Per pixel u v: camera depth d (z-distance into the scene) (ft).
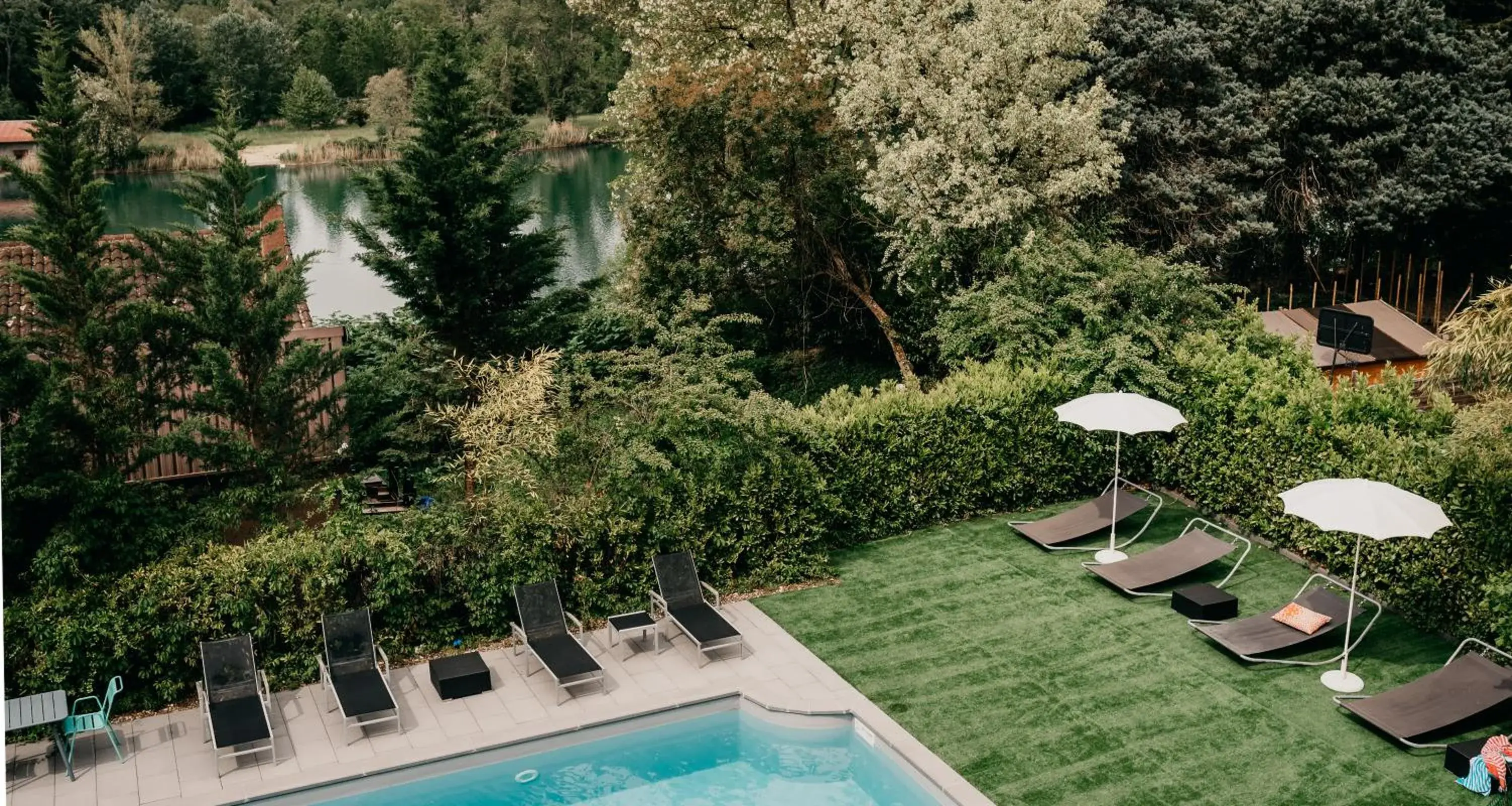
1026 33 64.28
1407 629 41.50
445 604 41.16
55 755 34.65
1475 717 34.45
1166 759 33.27
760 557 46.60
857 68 66.85
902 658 40.24
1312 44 87.76
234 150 50.57
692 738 37.27
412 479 57.88
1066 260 57.21
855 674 39.19
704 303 50.21
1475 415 36.01
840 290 82.79
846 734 36.94
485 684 38.55
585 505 43.09
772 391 80.23
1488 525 38.14
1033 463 54.19
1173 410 47.60
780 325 83.35
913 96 65.62
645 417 45.93
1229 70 85.87
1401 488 41.39
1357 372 62.80
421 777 34.63
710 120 72.33
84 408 43.70
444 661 39.40
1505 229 92.73
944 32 67.72
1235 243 86.33
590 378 46.65
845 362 83.97
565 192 158.30
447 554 40.96
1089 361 53.78
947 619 43.19
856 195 74.69
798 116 72.08
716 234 75.31
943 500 52.70
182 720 36.70
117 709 36.96
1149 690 37.37
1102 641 40.93
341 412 50.24
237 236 50.42
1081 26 65.26
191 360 48.44
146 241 48.62
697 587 43.34
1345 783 31.81
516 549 41.42
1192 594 42.83
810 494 47.03
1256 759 33.14
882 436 50.24
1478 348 34.83
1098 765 33.01
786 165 73.61
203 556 38.01
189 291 49.01
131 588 36.37
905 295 75.97
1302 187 86.12
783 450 46.75
